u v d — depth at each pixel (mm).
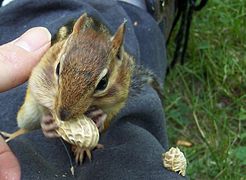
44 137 274
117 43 237
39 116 263
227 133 439
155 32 383
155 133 319
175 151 268
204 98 464
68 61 220
